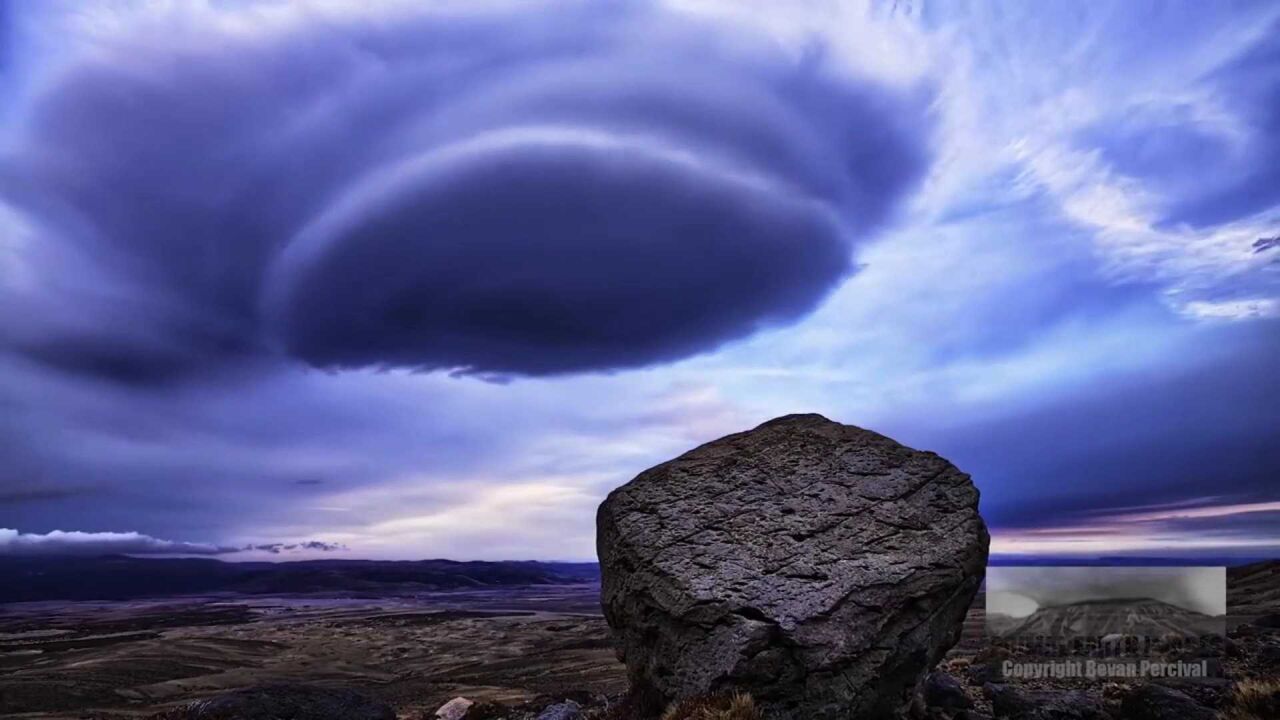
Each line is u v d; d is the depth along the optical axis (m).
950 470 15.99
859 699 12.70
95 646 96.81
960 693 15.95
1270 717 12.90
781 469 16.62
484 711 21.69
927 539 14.41
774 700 12.62
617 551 15.82
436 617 158.38
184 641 99.25
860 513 15.12
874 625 13.08
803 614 12.97
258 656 81.75
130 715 43.62
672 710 12.59
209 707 18.69
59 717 43.22
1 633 134.50
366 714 19.30
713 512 15.66
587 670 51.69
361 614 184.75
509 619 142.62
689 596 13.70
